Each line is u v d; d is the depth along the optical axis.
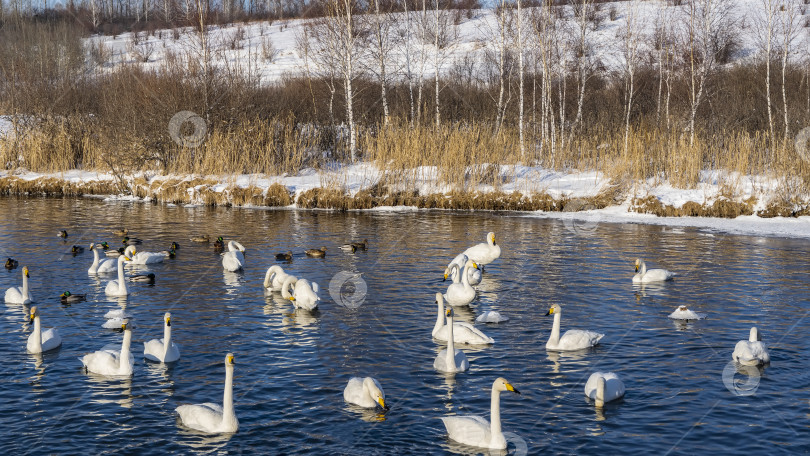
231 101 45.06
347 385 13.66
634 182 37.06
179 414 12.54
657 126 45.22
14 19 98.62
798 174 34.25
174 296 20.45
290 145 44.09
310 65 75.44
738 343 15.32
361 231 30.67
